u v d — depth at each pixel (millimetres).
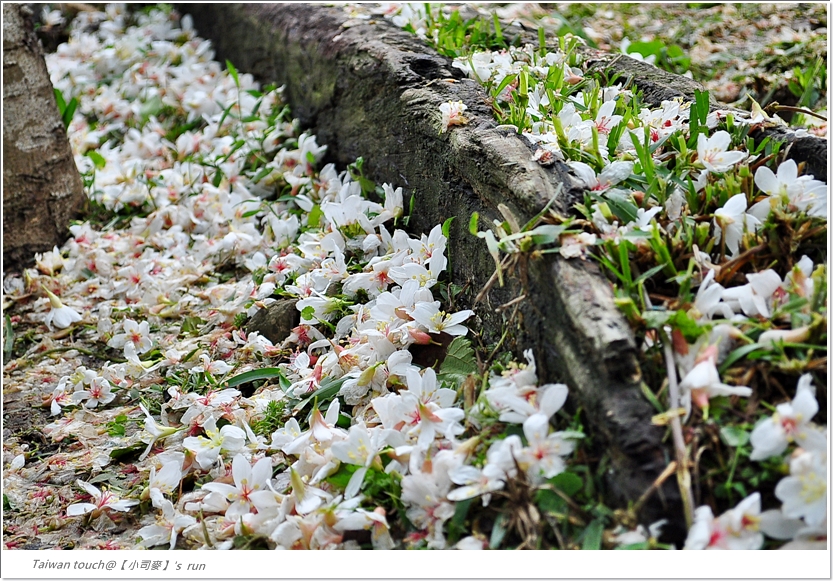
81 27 2715
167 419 1406
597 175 1295
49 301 1600
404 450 1229
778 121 1339
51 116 1701
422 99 1478
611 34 2027
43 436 1434
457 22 1662
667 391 1181
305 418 1353
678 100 1407
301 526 1227
